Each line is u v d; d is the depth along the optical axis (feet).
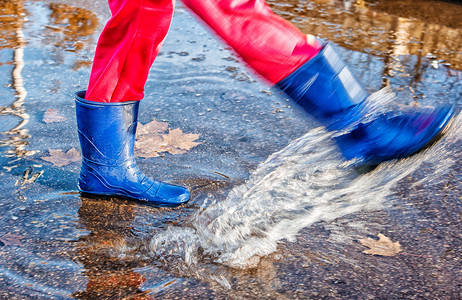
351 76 5.62
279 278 5.25
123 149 6.50
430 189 7.18
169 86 10.87
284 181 6.91
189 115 9.55
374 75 11.82
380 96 5.86
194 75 11.53
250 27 5.35
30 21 14.73
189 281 5.16
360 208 6.60
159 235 5.92
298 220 6.25
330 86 5.56
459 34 15.69
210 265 5.43
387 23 16.46
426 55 13.56
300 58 5.50
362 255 5.69
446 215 6.56
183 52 12.97
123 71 5.99
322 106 5.68
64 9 16.16
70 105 9.68
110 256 5.52
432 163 7.89
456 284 5.24
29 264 5.31
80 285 5.02
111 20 5.57
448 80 11.82
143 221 6.23
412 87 11.23
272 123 9.36
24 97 9.88
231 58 12.76
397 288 5.15
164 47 13.26
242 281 5.19
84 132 6.38
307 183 6.77
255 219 6.23
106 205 6.57
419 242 5.97
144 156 7.93
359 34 15.02
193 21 15.65
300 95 5.70
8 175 7.13
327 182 6.61
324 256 5.64
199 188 7.04
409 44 14.44
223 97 10.44
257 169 7.59
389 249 5.81
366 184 6.44
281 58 5.50
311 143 7.09
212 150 8.21
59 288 4.97
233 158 7.96
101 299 4.83
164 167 7.61
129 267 5.35
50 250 5.57
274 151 8.22
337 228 6.15
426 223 6.36
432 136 5.58
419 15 17.71
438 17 17.61
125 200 6.72
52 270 5.23
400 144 5.69
